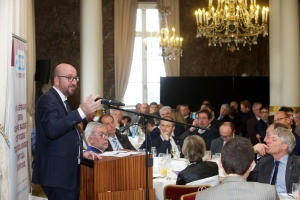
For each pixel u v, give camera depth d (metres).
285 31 10.36
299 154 5.90
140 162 3.41
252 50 13.09
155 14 13.09
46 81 7.95
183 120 7.94
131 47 12.72
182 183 4.02
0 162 4.03
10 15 4.05
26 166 4.34
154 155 5.98
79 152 3.46
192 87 12.11
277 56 11.11
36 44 12.35
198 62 12.96
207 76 12.18
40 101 3.41
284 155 4.09
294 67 10.33
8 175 4.07
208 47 12.98
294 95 10.34
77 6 12.50
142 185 3.41
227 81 12.10
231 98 12.08
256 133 8.46
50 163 3.37
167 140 5.91
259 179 4.18
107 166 3.26
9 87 3.94
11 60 3.90
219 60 13.00
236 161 2.44
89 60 9.71
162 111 7.99
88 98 3.27
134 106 13.06
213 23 8.35
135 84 13.11
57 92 3.50
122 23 12.67
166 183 4.64
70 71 3.49
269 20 11.29
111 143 6.06
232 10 7.98
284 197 3.78
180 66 12.92
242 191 2.38
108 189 3.27
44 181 3.36
